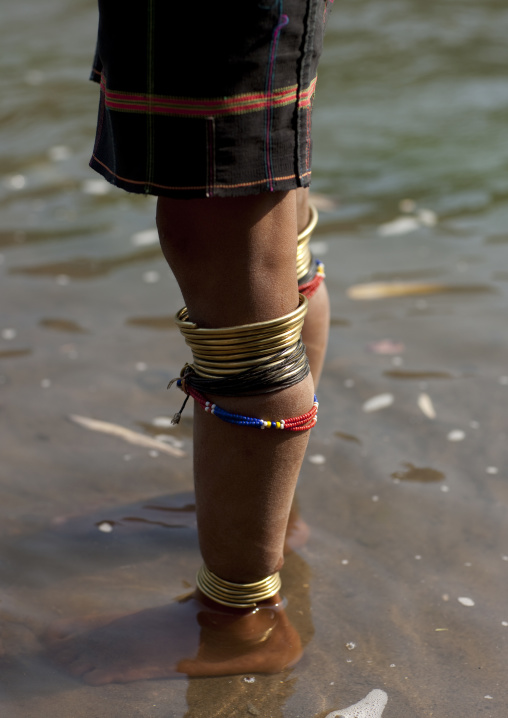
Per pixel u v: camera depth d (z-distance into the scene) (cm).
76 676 193
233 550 194
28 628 208
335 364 338
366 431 295
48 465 274
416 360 340
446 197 518
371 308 386
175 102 155
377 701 188
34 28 921
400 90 733
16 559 233
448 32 912
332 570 230
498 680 194
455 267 427
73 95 707
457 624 211
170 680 193
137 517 252
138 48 154
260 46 152
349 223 485
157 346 352
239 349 173
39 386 320
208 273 169
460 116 666
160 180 160
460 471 272
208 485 187
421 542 241
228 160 157
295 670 197
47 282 411
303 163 165
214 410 178
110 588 224
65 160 581
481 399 312
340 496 262
